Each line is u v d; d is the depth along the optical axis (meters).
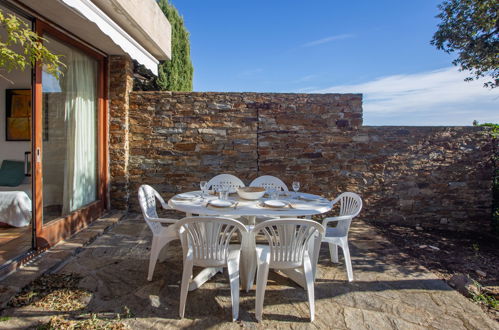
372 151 5.06
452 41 4.53
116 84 4.84
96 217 4.44
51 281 2.59
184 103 4.98
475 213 5.03
